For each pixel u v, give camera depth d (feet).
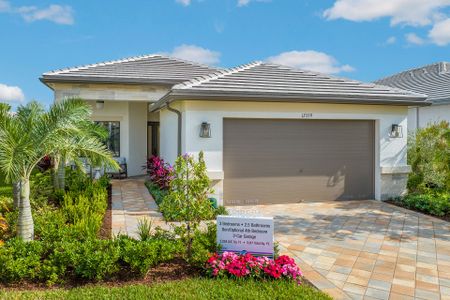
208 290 16.80
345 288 18.15
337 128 40.63
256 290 16.94
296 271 18.35
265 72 44.14
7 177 20.11
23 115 25.35
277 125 38.83
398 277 19.57
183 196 20.27
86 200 31.42
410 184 42.78
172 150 43.98
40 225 24.36
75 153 28.35
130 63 63.31
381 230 28.91
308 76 44.57
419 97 40.32
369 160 41.78
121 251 18.84
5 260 17.53
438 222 31.53
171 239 21.39
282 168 39.09
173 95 33.88
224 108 36.58
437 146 41.19
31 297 15.97
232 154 37.68
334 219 32.42
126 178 60.90
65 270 18.53
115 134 62.69
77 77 53.57
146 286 17.29
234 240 20.04
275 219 32.27
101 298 15.88
